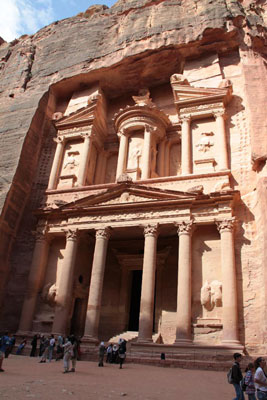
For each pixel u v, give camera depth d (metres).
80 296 22.58
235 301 16.81
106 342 19.41
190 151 23.23
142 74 29.48
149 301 17.97
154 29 28.61
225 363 14.72
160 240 23.53
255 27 25.72
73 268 20.98
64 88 31.19
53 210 22.52
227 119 23.62
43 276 22.25
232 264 17.55
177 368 14.91
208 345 16.19
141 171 24.56
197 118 24.30
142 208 20.59
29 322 20.66
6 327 21.95
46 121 29.77
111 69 29.05
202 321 17.42
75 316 22.72
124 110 26.12
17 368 12.01
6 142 27.28
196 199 19.41
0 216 23.14
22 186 25.67
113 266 24.56
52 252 22.97
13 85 32.34
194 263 19.03
